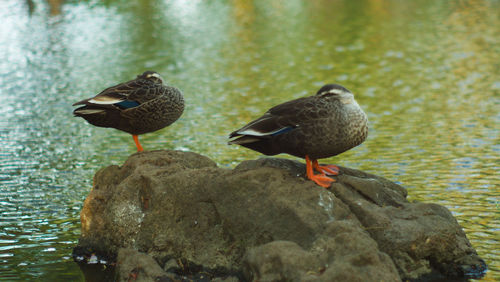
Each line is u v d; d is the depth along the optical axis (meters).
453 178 13.76
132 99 10.31
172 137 18.52
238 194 9.04
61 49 36.16
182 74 28.62
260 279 7.66
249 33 39.56
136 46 36.34
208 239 9.21
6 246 10.86
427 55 30.50
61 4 54.38
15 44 38.00
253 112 21.38
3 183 14.69
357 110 8.66
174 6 53.16
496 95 22.39
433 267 8.79
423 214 8.96
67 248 10.75
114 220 9.85
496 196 12.45
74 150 17.67
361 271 7.50
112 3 54.88
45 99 24.81
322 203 8.58
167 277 8.77
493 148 16.08
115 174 10.64
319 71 28.20
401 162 15.20
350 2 51.22
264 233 8.66
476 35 34.84
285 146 8.72
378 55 31.17
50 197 13.62
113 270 9.82
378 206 8.98
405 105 21.67
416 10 45.38
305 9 49.06
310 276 7.43
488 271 9.02
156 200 9.57
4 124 21.02
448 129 18.28
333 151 8.71
